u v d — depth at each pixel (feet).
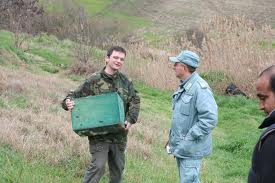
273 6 145.89
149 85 65.87
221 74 64.54
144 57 71.26
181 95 20.71
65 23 103.09
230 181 30.68
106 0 146.41
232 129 47.91
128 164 28.02
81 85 20.52
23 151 25.13
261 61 62.28
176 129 20.70
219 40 65.82
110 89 20.33
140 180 25.52
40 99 40.22
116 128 19.95
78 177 24.43
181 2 154.40
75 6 113.09
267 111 11.98
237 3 151.74
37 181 21.61
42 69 67.62
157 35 110.73
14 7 98.99
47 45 85.71
